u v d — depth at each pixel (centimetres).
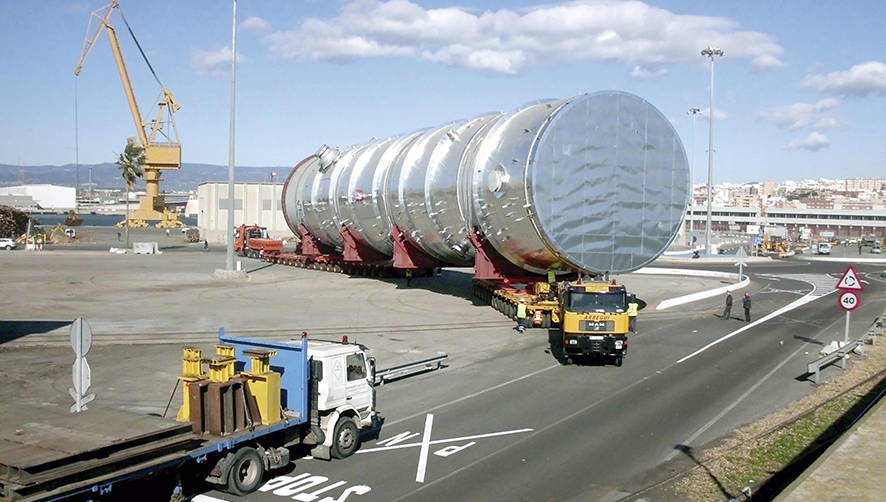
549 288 3238
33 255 7462
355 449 1568
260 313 3612
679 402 1998
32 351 2598
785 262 8512
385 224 4516
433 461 1511
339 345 1570
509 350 2770
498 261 3550
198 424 1270
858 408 1862
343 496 1315
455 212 3644
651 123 3125
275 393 1380
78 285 4697
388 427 1762
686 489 1330
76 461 990
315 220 5781
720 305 4212
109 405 1895
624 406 1959
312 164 6394
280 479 1403
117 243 9994
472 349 2784
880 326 3350
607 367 2486
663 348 2839
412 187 4022
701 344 2925
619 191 3077
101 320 3297
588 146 3028
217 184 10525
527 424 1788
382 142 5012
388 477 1416
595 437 1673
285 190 6625
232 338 1532
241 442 1305
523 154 3039
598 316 2444
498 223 3259
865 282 6000
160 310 3653
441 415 1873
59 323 3189
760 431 1692
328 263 5994
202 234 10944
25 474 930
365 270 5631
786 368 2448
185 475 1271
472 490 1343
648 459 1510
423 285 5038
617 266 3100
